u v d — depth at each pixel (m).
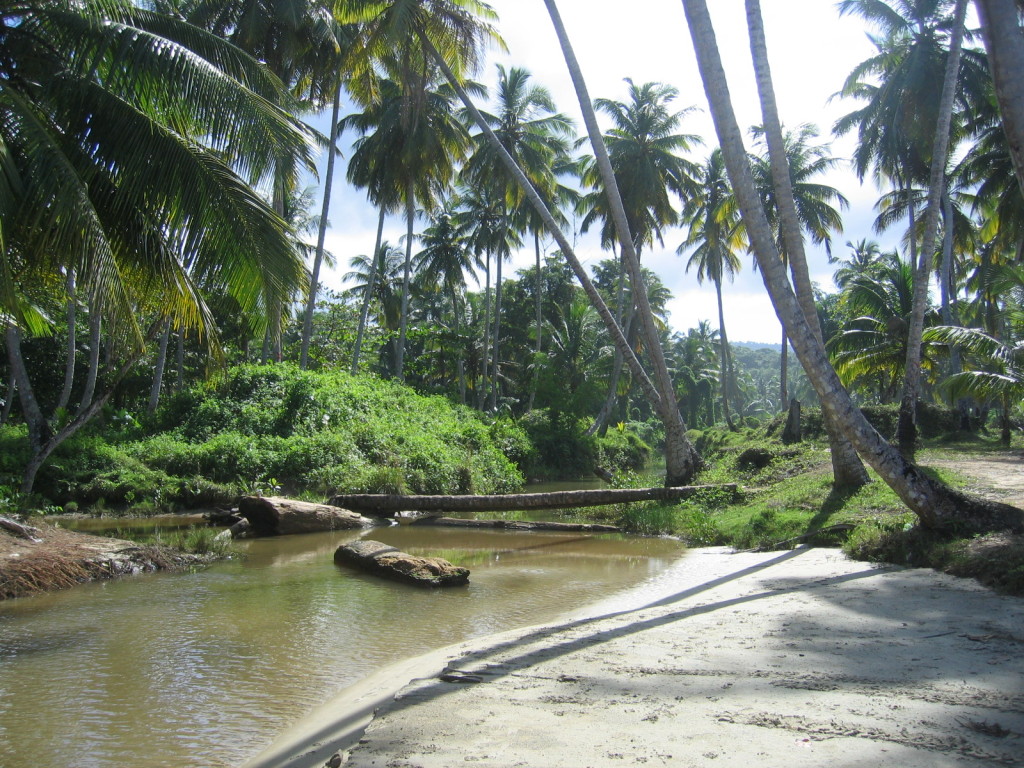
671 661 5.43
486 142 33.31
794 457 18.86
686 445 18.12
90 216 8.00
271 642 6.86
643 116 32.53
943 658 5.07
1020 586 6.76
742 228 31.72
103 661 6.27
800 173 31.72
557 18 17.64
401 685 5.39
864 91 24.12
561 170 37.81
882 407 25.19
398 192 32.19
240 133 9.22
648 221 34.09
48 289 12.23
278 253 9.48
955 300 37.22
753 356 133.12
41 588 8.81
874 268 31.61
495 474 22.98
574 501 16.03
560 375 37.81
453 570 9.62
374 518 16.25
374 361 46.84
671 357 64.88
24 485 14.81
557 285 52.75
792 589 7.99
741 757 3.58
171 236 9.30
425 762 3.73
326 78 25.67
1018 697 4.25
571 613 7.93
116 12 9.48
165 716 5.07
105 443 19.02
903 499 9.00
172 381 36.09
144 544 11.00
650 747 3.77
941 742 3.65
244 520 14.16
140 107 9.67
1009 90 4.97
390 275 48.66
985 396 18.05
